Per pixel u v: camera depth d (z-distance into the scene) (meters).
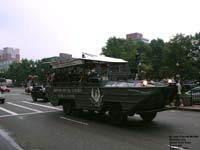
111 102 11.90
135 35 102.06
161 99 10.76
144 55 59.59
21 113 16.73
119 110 11.70
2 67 138.62
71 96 14.84
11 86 95.00
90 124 12.24
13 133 10.29
